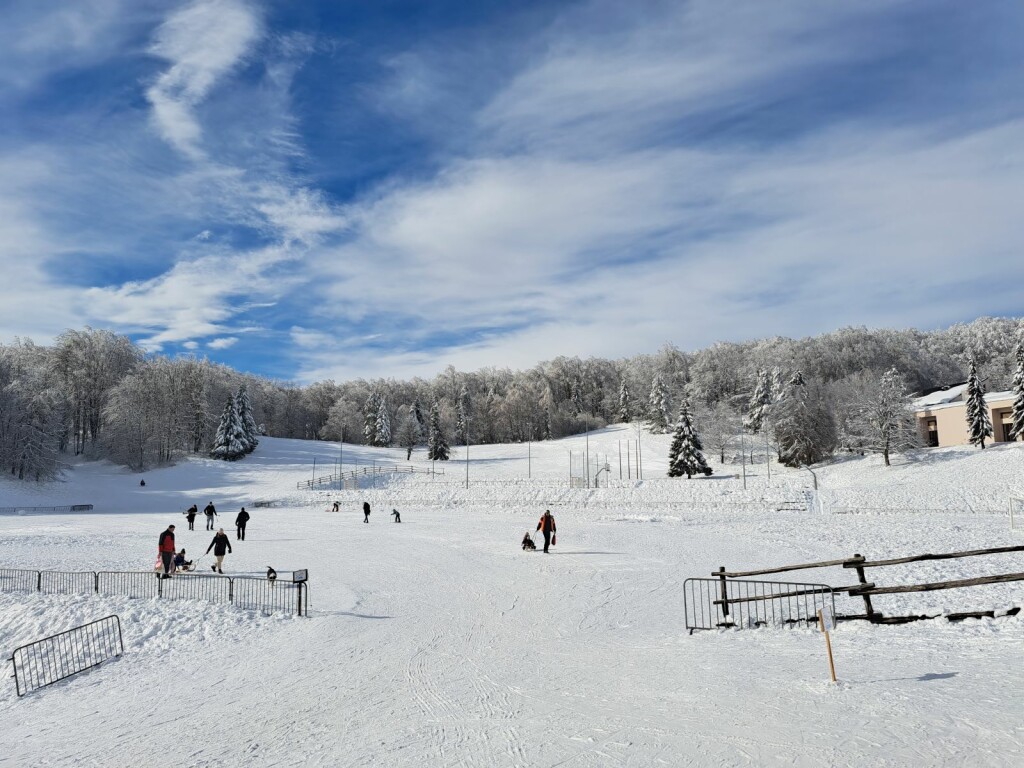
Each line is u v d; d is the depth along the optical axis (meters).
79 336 99.75
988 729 7.87
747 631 15.05
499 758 8.68
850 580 20.75
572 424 150.75
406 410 139.50
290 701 12.35
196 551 32.91
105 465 91.88
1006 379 117.56
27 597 22.39
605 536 36.19
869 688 9.80
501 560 28.70
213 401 108.56
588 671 12.74
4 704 14.58
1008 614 13.19
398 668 13.95
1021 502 45.16
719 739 8.52
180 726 11.59
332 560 29.31
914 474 66.31
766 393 105.94
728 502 53.72
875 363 124.94
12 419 75.75
